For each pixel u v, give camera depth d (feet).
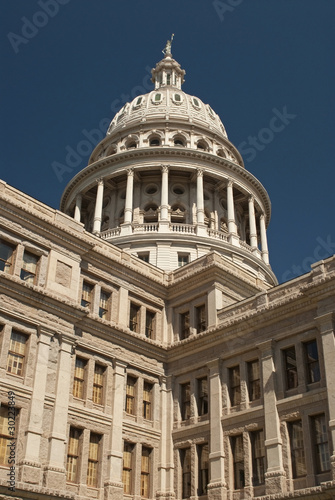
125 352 142.92
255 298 139.03
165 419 144.66
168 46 340.39
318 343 121.19
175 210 241.55
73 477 120.98
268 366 128.26
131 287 152.15
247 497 120.47
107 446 129.18
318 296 122.93
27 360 119.75
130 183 235.40
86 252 140.87
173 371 149.89
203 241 218.79
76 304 131.95
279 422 121.19
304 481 112.78
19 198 132.77
